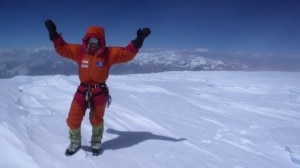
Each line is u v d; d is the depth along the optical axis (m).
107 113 5.99
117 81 12.15
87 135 4.54
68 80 10.34
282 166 4.19
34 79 10.77
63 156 3.68
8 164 3.30
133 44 3.72
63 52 3.77
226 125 6.18
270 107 8.36
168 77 15.16
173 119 6.21
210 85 12.74
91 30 3.71
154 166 3.72
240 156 4.42
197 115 6.87
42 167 3.33
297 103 9.13
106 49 3.81
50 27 3.69
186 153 4.27
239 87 12.11
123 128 5.20
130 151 4.12
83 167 3.47
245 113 7.58
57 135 4.32
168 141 4.73
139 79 13.68
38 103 6.29
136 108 6.75
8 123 4.19
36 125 4.59
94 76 3.74
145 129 5.29
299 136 5.58
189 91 10.60
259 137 5.44
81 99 3.78
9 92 6.88
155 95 9.06
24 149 3.60
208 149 4.58
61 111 5.88
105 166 3.55
